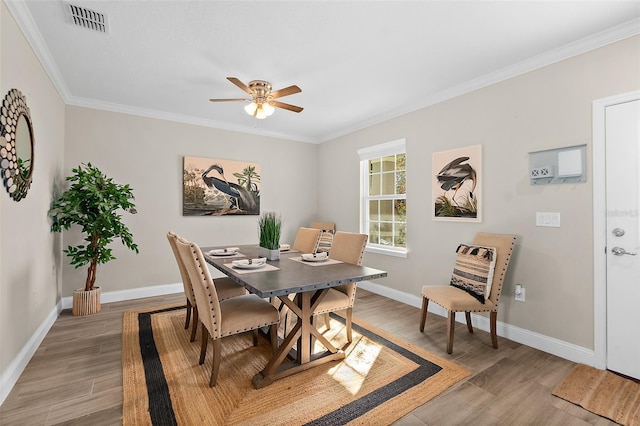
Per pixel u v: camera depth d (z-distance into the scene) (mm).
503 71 2768
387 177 4262
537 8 1945
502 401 1850
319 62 2680
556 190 2447
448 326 2455
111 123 3770
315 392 1920
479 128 2990
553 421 1681
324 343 2297
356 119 4301
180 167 4227
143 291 3971
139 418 1668
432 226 3459
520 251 2674
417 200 3635
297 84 3127
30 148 2252
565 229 2395
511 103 2740
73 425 1623
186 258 2037
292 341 2117
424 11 1989
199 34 2270
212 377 1965
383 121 4133
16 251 2062
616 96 2135
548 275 2494
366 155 4445
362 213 4594
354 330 2914
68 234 3561
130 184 3891
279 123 4516
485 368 2225
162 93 3406
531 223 2600
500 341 2697
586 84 2281
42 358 2324
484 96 2949
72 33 2250
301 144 5336
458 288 2756
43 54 2465
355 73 2881
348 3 1923
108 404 1797
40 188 2590
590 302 2271
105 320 3125
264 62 2682
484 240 2791
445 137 3314
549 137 2486
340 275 2133
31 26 2125
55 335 2742
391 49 2455
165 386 1969
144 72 2889
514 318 2713
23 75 2127
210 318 1942
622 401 1839
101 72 2889
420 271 3602
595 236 2240
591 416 1719
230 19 2092
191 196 4281
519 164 2680
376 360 2330
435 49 2451
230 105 3781
